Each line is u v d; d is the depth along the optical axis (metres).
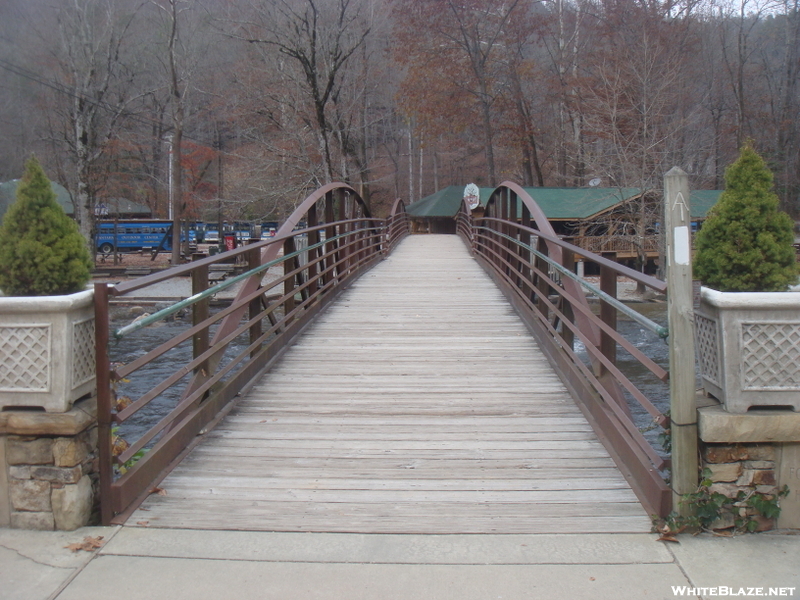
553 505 3.52
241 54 29.19
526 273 8.41
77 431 3.16
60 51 29.31
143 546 3.10
